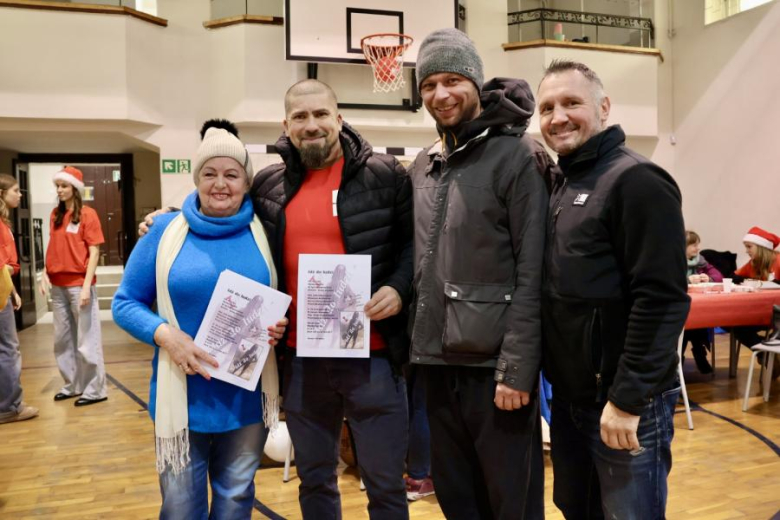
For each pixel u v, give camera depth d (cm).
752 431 360
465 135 159
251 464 174
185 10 631
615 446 137
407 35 621
